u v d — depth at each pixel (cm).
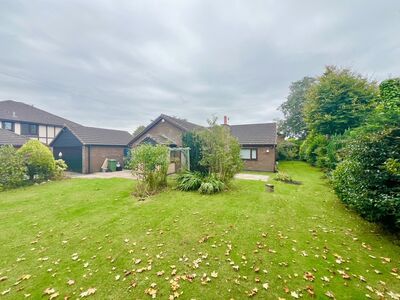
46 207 660
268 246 394
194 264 338
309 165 1816
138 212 599
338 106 1559
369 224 493
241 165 955
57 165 1277
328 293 266
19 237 445
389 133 417
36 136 2300
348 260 342
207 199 728
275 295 266
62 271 324
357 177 474
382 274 304
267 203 673
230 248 388
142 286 287
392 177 407
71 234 457
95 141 1805
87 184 1053
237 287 283
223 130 949
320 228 474
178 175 1008
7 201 741
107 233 460
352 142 531
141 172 850
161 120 1820
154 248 393
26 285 293
